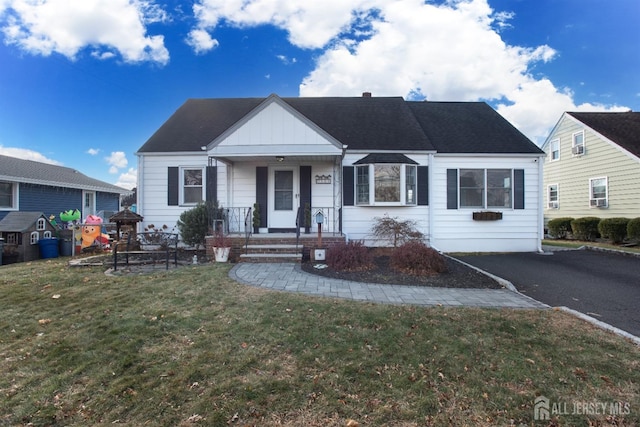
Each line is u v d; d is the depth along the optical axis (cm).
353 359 290
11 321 379
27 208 1496
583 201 1569
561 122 1714
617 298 508
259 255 778
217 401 229
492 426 207
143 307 427
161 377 259
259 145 850
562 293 538
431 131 1115
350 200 996
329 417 214
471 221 1034
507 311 421
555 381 256
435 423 209
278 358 291
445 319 389
